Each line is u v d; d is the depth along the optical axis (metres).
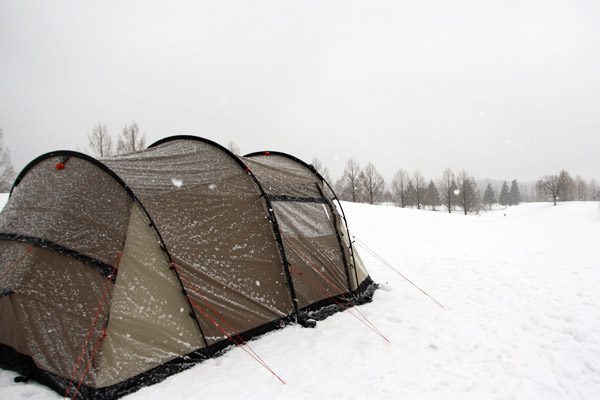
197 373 4.21
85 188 4.46
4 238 4.46
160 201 4.64
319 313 5.99
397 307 6.55
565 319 5.70
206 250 4.84
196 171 5.29
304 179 6.88
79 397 3.60
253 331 5.10
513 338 5.08
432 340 5.10
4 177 27.91
